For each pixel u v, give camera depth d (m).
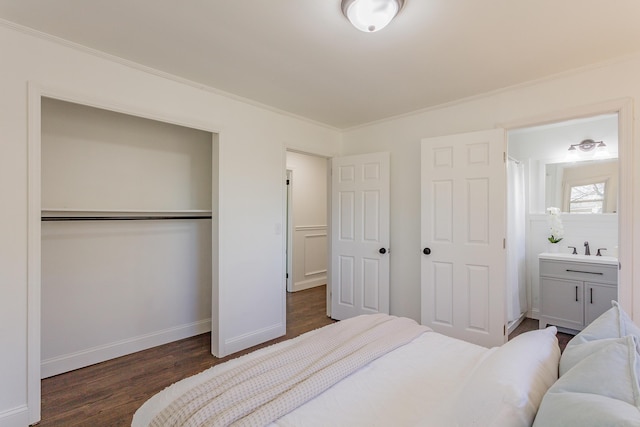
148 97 2.42
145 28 1.88
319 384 1.23
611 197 3.45
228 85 2.69
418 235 3.35
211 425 0.99
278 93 2.87
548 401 0.86
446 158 3.04
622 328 1.19
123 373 2.55
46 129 2.52
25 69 1.91
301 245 5.48
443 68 2.38
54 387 2.34
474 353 1.58
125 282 2.91
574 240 3.67
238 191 2.99
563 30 1.88
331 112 3.38
